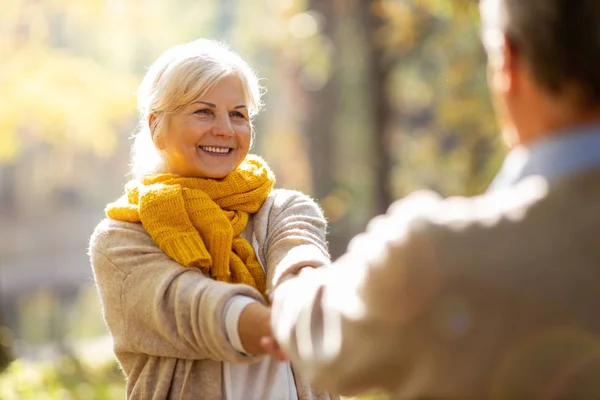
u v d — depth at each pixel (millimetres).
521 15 1676
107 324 2818
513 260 1646
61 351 9109
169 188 2758
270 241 2857
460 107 12820
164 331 2625
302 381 2791
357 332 1766
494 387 1640
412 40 13828
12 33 11258
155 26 14984
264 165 3014
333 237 16109
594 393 1588
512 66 1749
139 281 2693
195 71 2799
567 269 1623
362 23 15789
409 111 21766
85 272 29234
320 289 1923
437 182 19312
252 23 21828
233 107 2848
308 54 17609
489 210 1716
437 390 1673
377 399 4902
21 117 11227
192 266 2691
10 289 26875
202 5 23000
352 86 20672
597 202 1644
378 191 16031
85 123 11859
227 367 2699
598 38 1622
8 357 8445
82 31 13516
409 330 1693
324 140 18281
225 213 2828
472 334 1651
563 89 1676
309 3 17203
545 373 1614
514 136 1818
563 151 1681
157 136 2871
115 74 11805
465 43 12945
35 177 31891
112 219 2863
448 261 1671
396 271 1703
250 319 2441
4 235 32344
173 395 2697
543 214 1661
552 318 1618
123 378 8125
